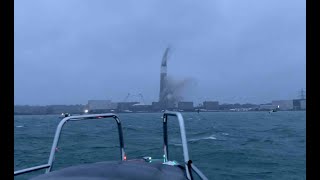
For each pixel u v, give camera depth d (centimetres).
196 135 4262
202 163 1905
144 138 3528
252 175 1541
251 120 10762
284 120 10531
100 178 234
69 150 2361
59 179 235
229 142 3297
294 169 1700
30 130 5641
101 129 5281
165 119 412
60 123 387
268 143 3191
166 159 405
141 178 237
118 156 2048
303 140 3438
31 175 1294
